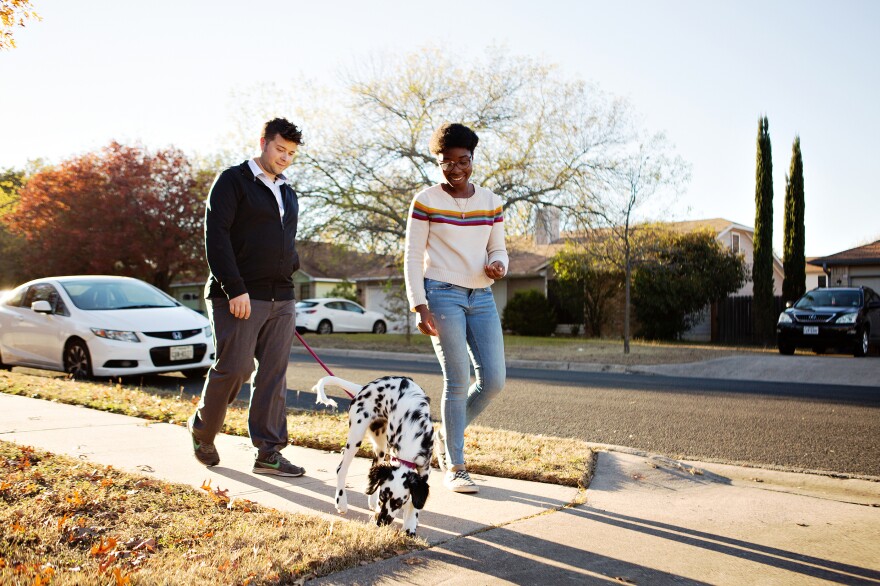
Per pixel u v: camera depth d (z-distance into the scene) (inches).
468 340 187.6
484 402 188.9
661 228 848.9
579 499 175.2
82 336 383.2
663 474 202.4
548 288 1122.7
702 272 978.7
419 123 775.1
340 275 1478.8
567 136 744.3
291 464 192.4
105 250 1073.5
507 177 768.3
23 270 1362.0
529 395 382.6
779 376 509.4
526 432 278.7
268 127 189.6
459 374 181.3
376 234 783.1
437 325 179.8
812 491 198.7
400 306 834.2
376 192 778.2
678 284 954.1
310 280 1450.5
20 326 419.2
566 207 755.4
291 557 126.1
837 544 146.7
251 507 157.2
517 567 130.5
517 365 606.9
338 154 776.3
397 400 154.7
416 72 778.2
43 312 405.4
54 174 1141.1
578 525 155.4
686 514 166.4
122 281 436.5
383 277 1278.3
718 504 175.8
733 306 984.3
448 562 131.9
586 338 940.0
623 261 710.5
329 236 798.5
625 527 155.2
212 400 189.8
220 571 119.4
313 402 343.6
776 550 142.6
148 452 212.2
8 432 233.0
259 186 190.1
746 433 278.4
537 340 853.2
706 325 1067.3
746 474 211.6
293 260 198.2
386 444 166.4
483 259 183.5
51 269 1163.9
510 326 1076.5
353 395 170.7
